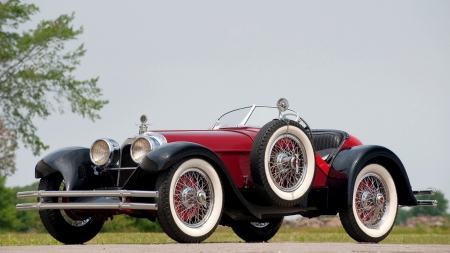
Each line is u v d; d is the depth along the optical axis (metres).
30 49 55.06
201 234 13.22
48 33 54.50
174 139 14.07
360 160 15.48
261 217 14.43
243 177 14.66
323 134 16.31
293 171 14.69
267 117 16.12
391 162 16.11
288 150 14.72
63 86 55.34
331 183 15.53
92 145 14.41
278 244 13.04
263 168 14.12
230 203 14.16
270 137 14.27
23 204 13.73
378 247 12.41
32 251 11.02
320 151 16.05
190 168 13.19
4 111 54.62
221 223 15.81
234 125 16.05
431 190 16.92
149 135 13.95
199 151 13.16
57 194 13.29
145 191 12.69
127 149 14.34
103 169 14.45
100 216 15.16
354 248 11.88
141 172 13.18
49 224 14.88
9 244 17.45
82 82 56.25
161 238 19.97
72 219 15.02
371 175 15.97
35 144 55.09
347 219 15.41
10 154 50.25
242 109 16.41
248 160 14.77
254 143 14.27
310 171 14.88
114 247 11.82
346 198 15.27
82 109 55.41
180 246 11.90
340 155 15.73
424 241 20.14
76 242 15.31
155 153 12.84
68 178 14.23
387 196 16.17
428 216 33.62
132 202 13.20
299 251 10.86
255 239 17.56
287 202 14.44
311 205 15.34
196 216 13.36
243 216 14.71
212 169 13.45
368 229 15.70
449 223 32.84
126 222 40.91
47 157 14.67
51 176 14.88
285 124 14.59
